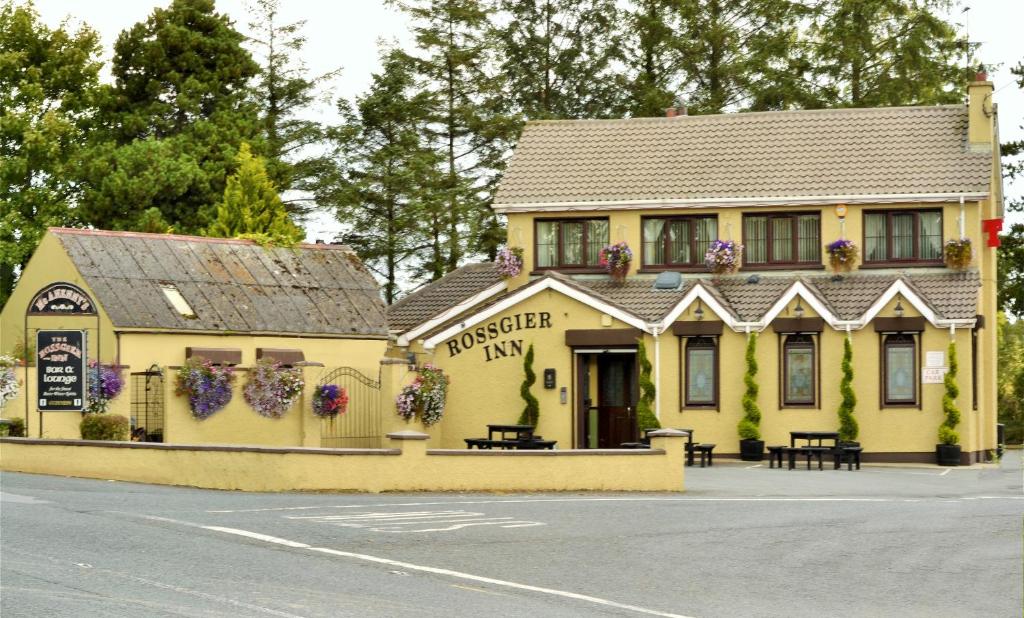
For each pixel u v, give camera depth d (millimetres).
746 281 38531
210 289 36781
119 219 51406
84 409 28484
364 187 54656
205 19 57938
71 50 53844
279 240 40250
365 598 14266
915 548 18875
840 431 36094
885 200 37875
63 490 23094
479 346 38219
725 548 18625
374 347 38938
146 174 51312
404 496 24141
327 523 19859
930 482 29703
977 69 58000
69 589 13922
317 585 14875
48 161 52188
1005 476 31594
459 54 55719
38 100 52250
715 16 59062
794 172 39281
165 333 34531
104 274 35031
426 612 13672
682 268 39344
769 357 36812
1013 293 58812
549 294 37719
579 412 37500
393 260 55500
